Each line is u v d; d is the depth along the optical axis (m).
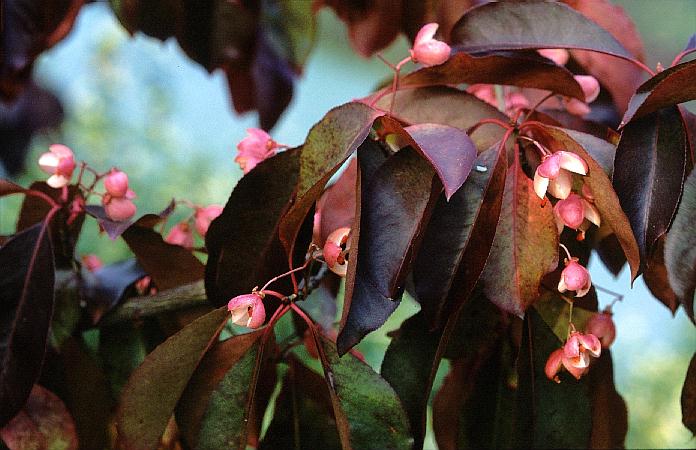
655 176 0.56
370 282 0.55
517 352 0.63
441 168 0.53
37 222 0.65
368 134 0.57
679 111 0.57
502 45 0.61
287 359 0.62
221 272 0.59
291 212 0.55
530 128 0.58
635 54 0.66
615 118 0.65
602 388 0.63
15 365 0.60
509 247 0.57
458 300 0.56
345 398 0.57
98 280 0.64
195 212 0.66
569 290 0.59
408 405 0.59
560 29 0.61
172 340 0.57
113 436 0.65
